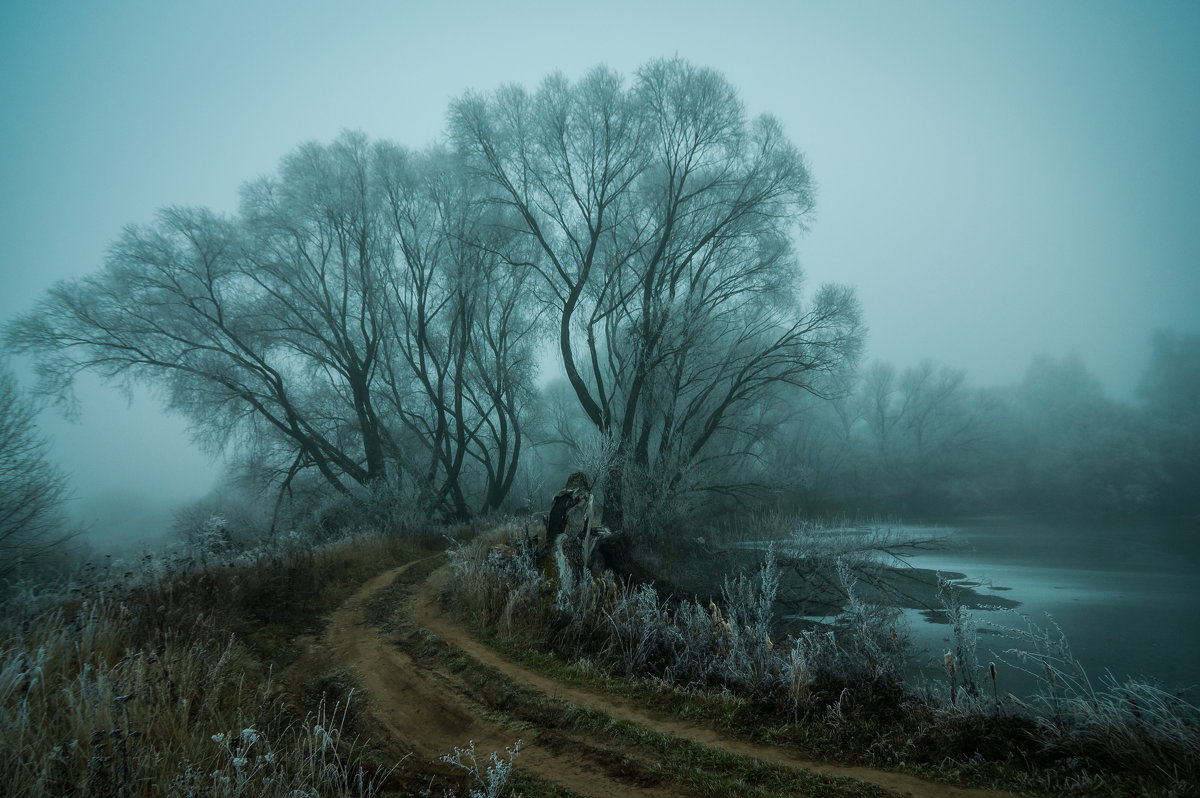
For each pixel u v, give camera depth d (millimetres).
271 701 6016
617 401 25922
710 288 25016
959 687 6242
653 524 18953
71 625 6148
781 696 6371
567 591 9758
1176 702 5172
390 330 30844
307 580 10805
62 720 4637
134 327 24266
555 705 6125
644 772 4836
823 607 14906
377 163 28062
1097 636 13031
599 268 25656
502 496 31922
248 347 26688
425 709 6176
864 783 4621
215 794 3840
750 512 24312
